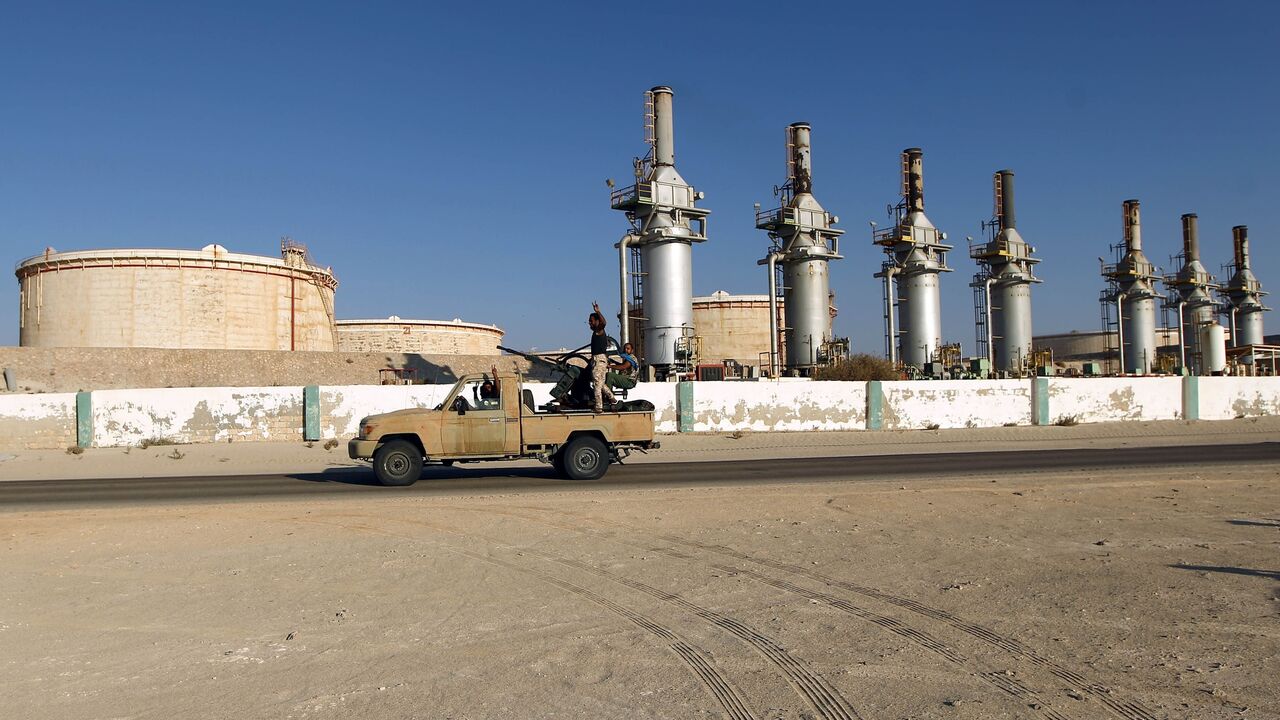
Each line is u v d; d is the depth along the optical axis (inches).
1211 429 1365.7
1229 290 3604.8
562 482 709.3
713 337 2790.4
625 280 1758.1
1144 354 3147.1
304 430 1211.9
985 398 1424.7
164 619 312.0
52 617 317.4
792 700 223.6
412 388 1241.4
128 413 1171.3
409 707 224.2
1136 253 3147.1
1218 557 383.2
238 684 243.6
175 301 2124.8
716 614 305.1
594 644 273.7
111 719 220.1
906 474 748.6
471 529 484.4
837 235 2062.0
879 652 260.1
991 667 244.8
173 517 545.3
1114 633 273.6
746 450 1072.2
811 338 2012.8
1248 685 227.9
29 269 2212.1
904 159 2329.0
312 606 325.1
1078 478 697.6
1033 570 361.1
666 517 515.5
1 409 1135.0
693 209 1785.2
